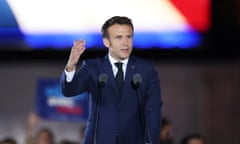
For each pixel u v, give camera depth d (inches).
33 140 810.8
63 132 906.7
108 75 321.7
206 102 877.8
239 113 868.6
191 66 867.4
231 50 814.5
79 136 852.6
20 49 852.0
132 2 794.2
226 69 863.7
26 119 935.0
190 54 821.2
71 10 813.2
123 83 323.0
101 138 318.7
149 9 794.8
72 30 818.8
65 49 834.2
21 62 884.0
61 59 862.5
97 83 323.0
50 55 853.2
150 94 328.8
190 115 884.6
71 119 812.0
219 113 874.8
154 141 319.6
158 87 332.5
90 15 806.5
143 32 802.8
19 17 832.9
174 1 792.3
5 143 713.0
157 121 323.3
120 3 794.2
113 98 321.1
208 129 879.1
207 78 872.9
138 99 323.0
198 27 798.5
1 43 849.5
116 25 315.6
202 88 876.6
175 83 884.0
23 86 935.0
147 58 820.6
